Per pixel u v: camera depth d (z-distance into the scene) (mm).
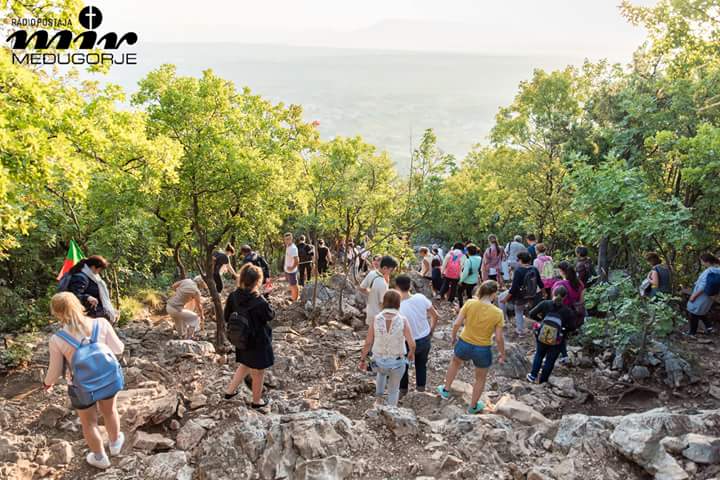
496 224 29422
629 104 16094
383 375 6898
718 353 9180
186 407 6484
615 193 10938
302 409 6719
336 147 11656
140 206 8961
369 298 7723
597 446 5312
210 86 8891
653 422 5469
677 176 14711
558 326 8000
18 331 10188
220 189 8672
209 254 9570
